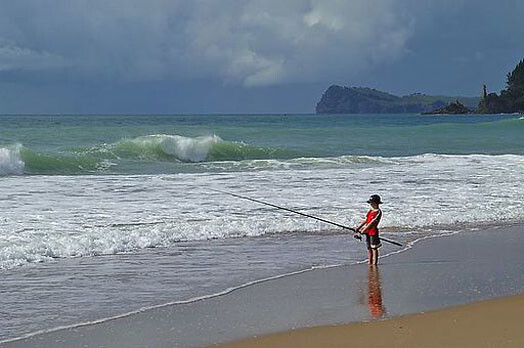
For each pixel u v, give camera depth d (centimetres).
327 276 942
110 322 716
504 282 901
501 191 1797
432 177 2077
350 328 680
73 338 662
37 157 2355
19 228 1229
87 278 916
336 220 1375
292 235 1252
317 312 751
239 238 1220
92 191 1720
